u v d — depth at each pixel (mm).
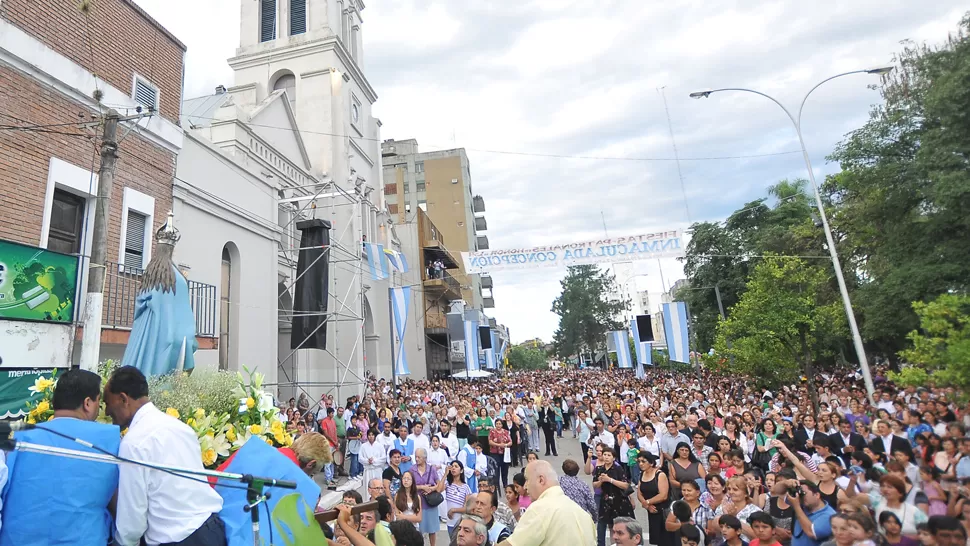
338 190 22656
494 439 13820
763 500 7207
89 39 10617
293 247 21859
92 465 2641
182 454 2846
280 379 21844
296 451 4074
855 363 37469
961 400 11016
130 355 7543
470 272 17000
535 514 3900
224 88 27844
